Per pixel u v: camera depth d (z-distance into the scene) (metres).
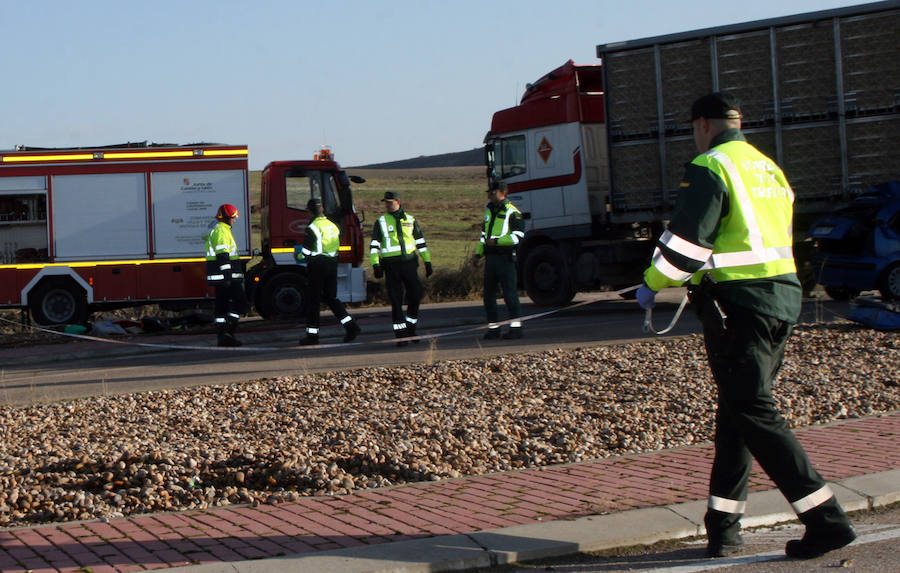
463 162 146.12
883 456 6.14
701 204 4.30
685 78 16.53
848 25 15.65
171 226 18.31
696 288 4.48
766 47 16.08
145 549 4.60
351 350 13.27
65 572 4.26
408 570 4.30
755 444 4.39
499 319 17.30
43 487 6.07
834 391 8.40
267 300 18.47
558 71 18.47
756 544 4.71
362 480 6.04
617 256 17.70
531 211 18.64
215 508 5.43
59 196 18.08
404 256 13.41
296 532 4.86
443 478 6.03
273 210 18.34
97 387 10.80
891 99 15.54
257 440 7.30
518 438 7.09
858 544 4.65
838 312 15.20
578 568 4.41
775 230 4.46
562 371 9.97
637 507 5.18
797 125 16.03
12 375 12.59
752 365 4.35
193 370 12.00
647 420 7.58
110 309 18.95
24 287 17.92
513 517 5.05
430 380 9.66
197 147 18.39
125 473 6.24
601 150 18.23
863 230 15.89
